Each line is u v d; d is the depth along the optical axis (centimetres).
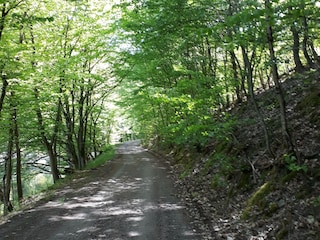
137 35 1416
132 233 768
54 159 2208
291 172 755
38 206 1153
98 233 780
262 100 1447
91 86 2397
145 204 1073
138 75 2245
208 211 914
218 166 1271
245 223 721
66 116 2405
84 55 2106
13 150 2238
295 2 582
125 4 1373
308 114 986
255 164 964
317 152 769
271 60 763
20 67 1471
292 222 601
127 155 3441
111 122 4478
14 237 794
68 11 1928
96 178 1814
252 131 1197
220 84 1419
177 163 2078
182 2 1065
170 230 777
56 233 800
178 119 1314
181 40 1574
